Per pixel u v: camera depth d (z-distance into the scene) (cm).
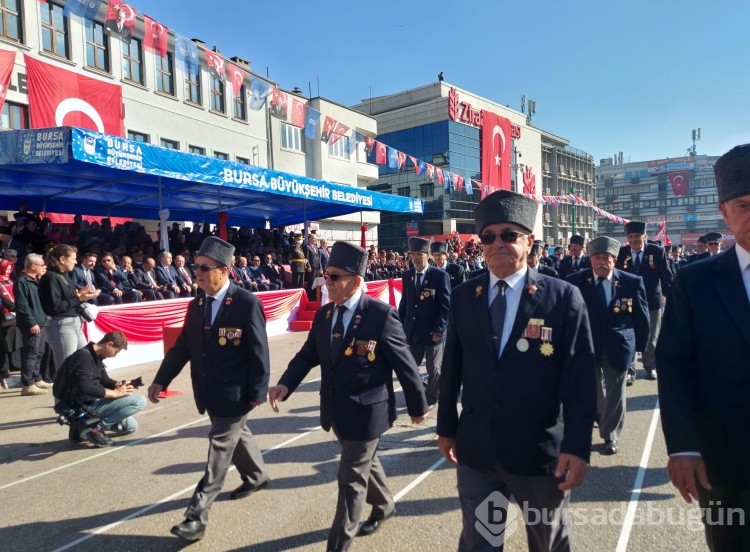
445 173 1648
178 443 523
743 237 189
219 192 1327
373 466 331
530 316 228
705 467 198
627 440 500
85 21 1636
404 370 311
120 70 1761
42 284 600
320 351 318
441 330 590
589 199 7481
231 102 2262
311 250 1513
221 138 2208
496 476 235
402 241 4825
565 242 6812
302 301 1323
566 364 223
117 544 334
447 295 596
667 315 214
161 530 350
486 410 228
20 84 1454
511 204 233
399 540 324
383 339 307
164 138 1938
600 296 487
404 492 394
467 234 4662
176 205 1571
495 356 229
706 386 198
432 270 609
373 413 299
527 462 220
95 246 1073
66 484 430
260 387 347
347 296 316
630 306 475
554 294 231
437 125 4516
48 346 746
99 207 1462
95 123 1622
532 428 222
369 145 1328
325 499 387
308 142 2839
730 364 190
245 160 2348
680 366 205
